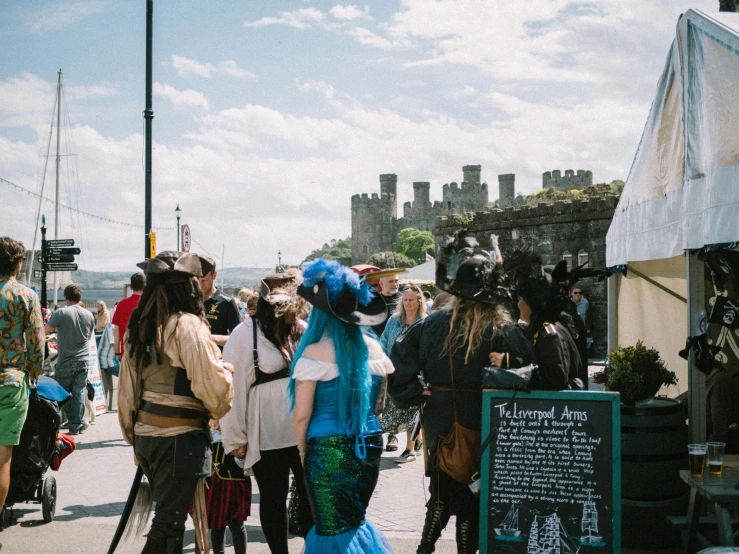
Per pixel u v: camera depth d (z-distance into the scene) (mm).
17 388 4898
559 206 27172
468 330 4148
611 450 3975
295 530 5535
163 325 3854
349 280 3588
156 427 3854
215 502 4688
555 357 4199
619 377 5207
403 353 4293
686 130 5176
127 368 3963
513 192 112250
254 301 4543
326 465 3508
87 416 11922
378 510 6332
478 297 4133
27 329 5012
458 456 4133
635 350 5332
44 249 20219
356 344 3621
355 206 123562
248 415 4410
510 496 4035
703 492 4270
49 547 5258
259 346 4406
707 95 4891
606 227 25828
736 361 5656
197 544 4008
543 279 4652
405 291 7922
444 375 4180
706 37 4922
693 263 5184
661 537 5148
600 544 3914
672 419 5172
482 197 117250
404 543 5344
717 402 5164
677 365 6938
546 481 4008
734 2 7059
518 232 28734
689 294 5203
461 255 4355
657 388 5242
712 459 4543
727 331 5652
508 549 3998
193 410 3918
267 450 4398
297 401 3574
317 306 3537
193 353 3777
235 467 4719
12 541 5391
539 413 4051
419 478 7570
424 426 4320
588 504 3953
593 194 35188
